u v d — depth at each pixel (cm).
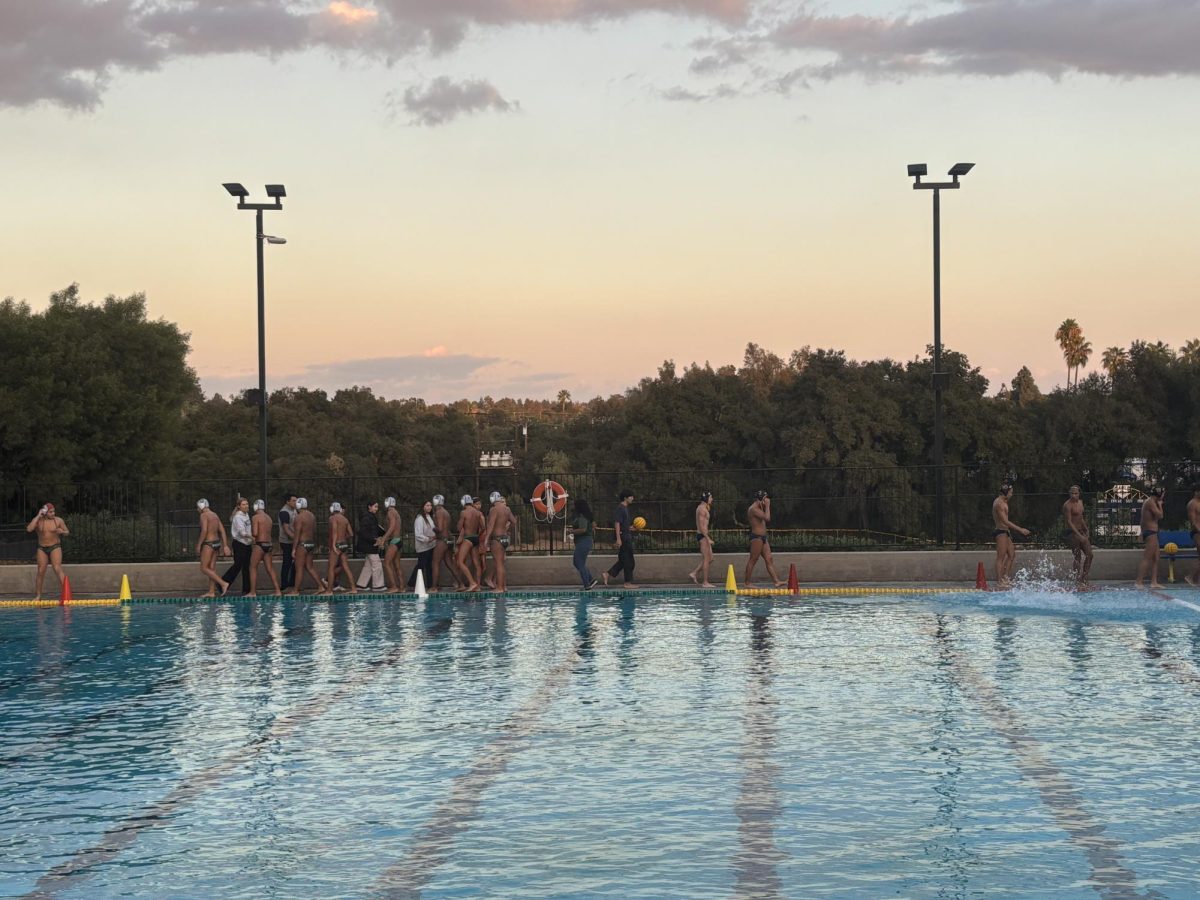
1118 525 2739
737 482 2781
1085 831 810
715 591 2398
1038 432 7431
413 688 1371
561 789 929
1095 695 1280
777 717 1185
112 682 1436
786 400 7738
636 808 875
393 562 2456
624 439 7812
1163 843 783
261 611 2186
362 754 1053
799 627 1856
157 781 970
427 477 2745
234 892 712
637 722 1170
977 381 7569
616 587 2478
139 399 4834
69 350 4631
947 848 777
